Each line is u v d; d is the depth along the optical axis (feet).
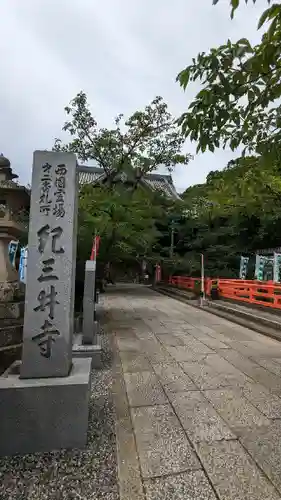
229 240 63.41
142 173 55.77
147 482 6.82
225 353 17.90
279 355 17.51
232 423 9.54
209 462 7.54
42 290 8.68
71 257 8.91
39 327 8.57
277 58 7.36
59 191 9.07
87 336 16.08
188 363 15.92
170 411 10.36
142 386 12.66
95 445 8.20
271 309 29.76
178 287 61.26
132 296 52.54
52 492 6.47
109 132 52.90
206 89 8.19
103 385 12.78
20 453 7.79
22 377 8.39
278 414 10.17
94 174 91.56
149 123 51.49
